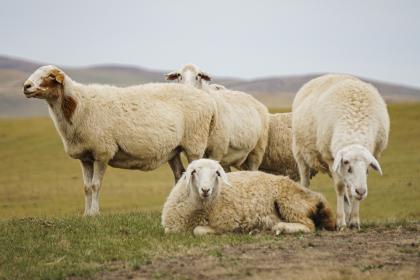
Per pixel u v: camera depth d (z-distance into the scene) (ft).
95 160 54.24
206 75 67.97
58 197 145.69
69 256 37.32
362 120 43.86
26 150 229.66
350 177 40.19
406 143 187.83
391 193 127.65
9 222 50.14
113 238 41.55
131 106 54.39
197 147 57.52
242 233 42.34
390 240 38.06
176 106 56.24
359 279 29.89
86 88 53.88
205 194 40.47
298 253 35.17
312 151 48.78
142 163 55.83
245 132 62.85
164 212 43.91
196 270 32.68
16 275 33.73
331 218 43.65
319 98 47.70
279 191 43.29
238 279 30.89
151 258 35.63
